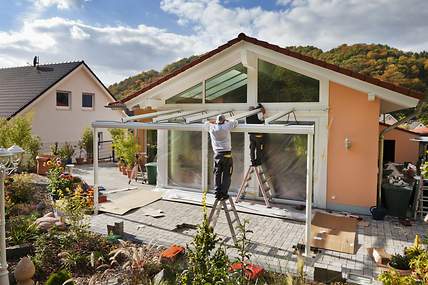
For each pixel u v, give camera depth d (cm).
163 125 832
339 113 939
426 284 433
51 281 494
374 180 909
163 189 1202
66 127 2253
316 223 831
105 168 1855
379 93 864
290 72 997
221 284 433
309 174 639
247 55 985
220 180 727
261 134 995
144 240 728
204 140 1123
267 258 634
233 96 1091
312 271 578
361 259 631
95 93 2480
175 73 1106
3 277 496
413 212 902
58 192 919
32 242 677
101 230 786
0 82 2425
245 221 604
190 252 498
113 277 540
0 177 495
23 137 1577
